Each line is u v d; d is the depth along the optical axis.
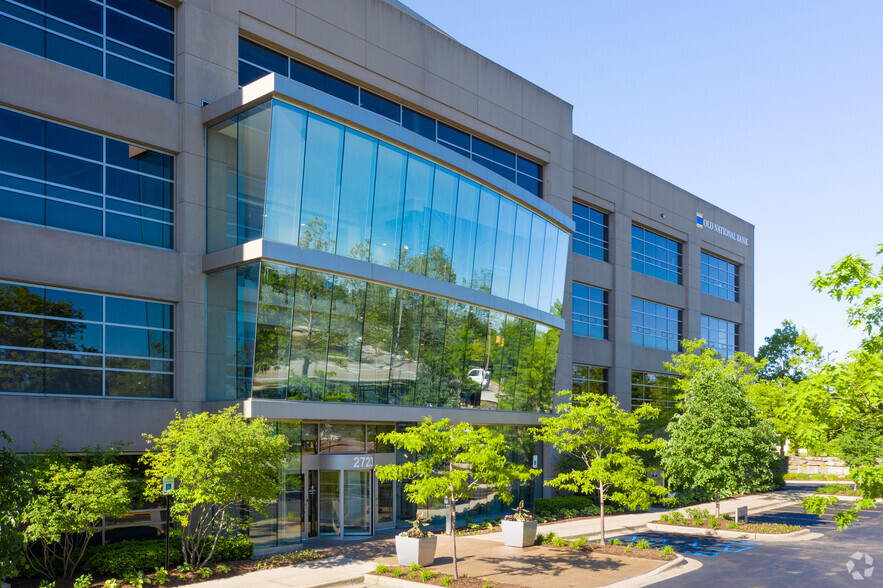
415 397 28.53
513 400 34.06
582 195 42.34
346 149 25.28
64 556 18.77
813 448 12.39
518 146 37.22
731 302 57.25
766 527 29.88
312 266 23.88
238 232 23.67
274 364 23.23
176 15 25.14
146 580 18.59
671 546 26.55
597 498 36.94
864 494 11.62
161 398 23.58
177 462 18.81
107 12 23.52
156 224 24.11
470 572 20.72
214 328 24.17
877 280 11.92
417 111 32.66
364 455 28.22
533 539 25.53
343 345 25.53
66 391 21.44
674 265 50.91
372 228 26.39
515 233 33.91
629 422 25.47
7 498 11.10
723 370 33.12
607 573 20.67
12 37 21.30
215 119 24.55
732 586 19.59
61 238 21.55
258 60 27.14
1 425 19.69
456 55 34.19
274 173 22.95
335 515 27.42
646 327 47.25
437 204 29.23
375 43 30.45
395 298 27.33
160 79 24.66
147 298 23.47
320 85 28.97
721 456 30.97
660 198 48.84
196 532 20.64
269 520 23.55
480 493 31.89
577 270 41.62
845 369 12.02
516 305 33.62
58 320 21.52
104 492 17.88
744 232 59.38
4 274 20.34
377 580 19.81
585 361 41.72
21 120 21.33
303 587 18.48
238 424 20.12
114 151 23.30
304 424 27.20
